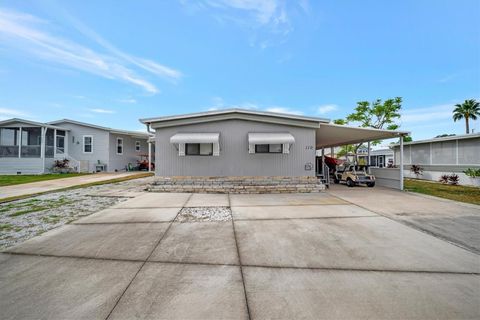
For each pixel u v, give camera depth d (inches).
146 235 222.8
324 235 223.0
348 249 189.5
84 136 1035.9
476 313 110.5
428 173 880.9
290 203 381.1
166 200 403.2
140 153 1242.6
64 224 257.8
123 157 1129.4
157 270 154.3
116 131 1048.8
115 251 185.3
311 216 295.6
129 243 202.4
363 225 256.8
